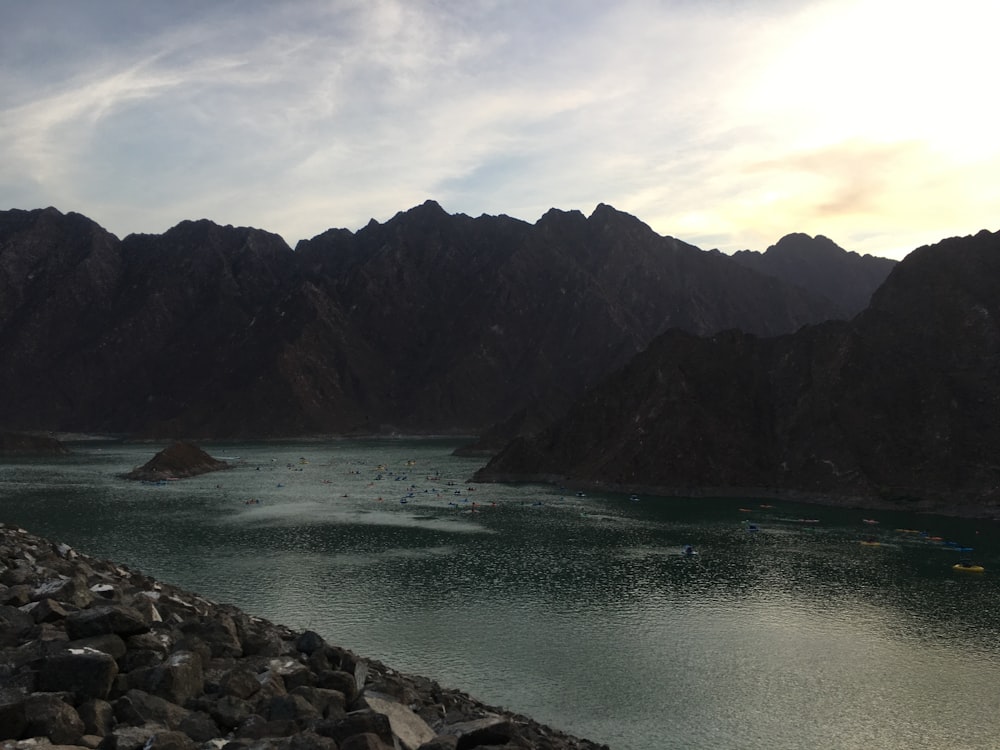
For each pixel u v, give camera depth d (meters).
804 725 48.41
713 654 60.84
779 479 158.88
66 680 18.31
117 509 139.12
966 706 51.47
